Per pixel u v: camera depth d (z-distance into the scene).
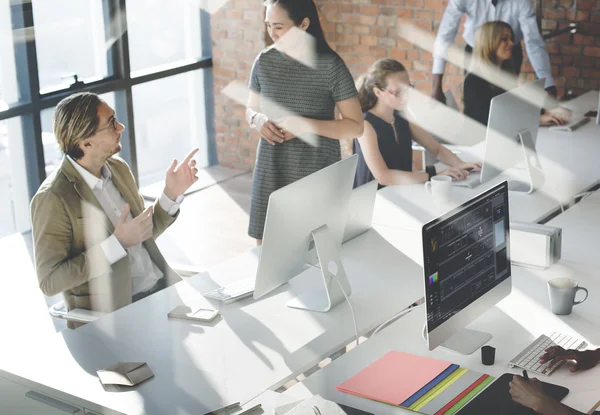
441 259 1.95
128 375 1.95
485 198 2.11
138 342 2.14
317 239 2.29
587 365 1.98
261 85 3.19
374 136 3.38
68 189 2.46
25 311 2.60
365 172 3.42
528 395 1.82
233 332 2.19
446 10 4.77
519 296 2.39
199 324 2.24
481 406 1.81
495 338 2.14
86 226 2.47
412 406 1.83
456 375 1.96
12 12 3.66
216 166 4.84
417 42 5.18
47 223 2.40
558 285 2.30
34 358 2.09
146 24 4.20
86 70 3.95
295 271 2.34
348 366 2.02
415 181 3.43
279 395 1.90
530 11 4.53
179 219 4.52
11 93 3.67
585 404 1.83
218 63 4.65
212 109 4.62
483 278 2.14
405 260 2.65
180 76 4.42
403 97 3.45
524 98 3.29
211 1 4.52
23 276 2.91
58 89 3.83
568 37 4.92
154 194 3.96
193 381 1.95
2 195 3.64
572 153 3.71
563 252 2.71
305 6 3.07
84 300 2.42
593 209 3.12
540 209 3.10
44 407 1.96
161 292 2.44
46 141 3.79
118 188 2.63
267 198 3.26
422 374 1.97
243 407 1.86
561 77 5.01
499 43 4.43
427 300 1.92
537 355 2.03
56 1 3.80
